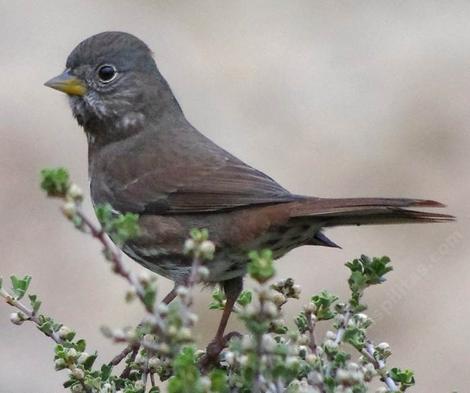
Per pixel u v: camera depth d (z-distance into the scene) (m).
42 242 15.05
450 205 15.52
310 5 19.42
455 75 17.59
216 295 8.22
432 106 17.16
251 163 16.33
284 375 5.80
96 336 13.88
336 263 14.58
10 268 14.71
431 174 16.12
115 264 5.75
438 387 13.43
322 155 16.48
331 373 6.54
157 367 7.22
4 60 18.20
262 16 19.28
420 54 18.14
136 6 19.52
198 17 19.31
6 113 16.98
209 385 5.64
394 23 18.88
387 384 6.89
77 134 16.75
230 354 6.30
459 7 19.05
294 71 18.00
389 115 17.09
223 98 17.53
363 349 7.02
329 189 15.97
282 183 16.02
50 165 16.25
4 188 15.79
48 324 7.19
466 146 16.55
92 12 19.34
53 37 18.78
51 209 15.45
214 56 18.45
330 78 17.84
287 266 14.53
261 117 17.17
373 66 17.98
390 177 16.14
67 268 14.70
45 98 17.36
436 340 13.71
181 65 18.25
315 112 17.22
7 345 13.79
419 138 16.67
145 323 5.88
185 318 5.74
